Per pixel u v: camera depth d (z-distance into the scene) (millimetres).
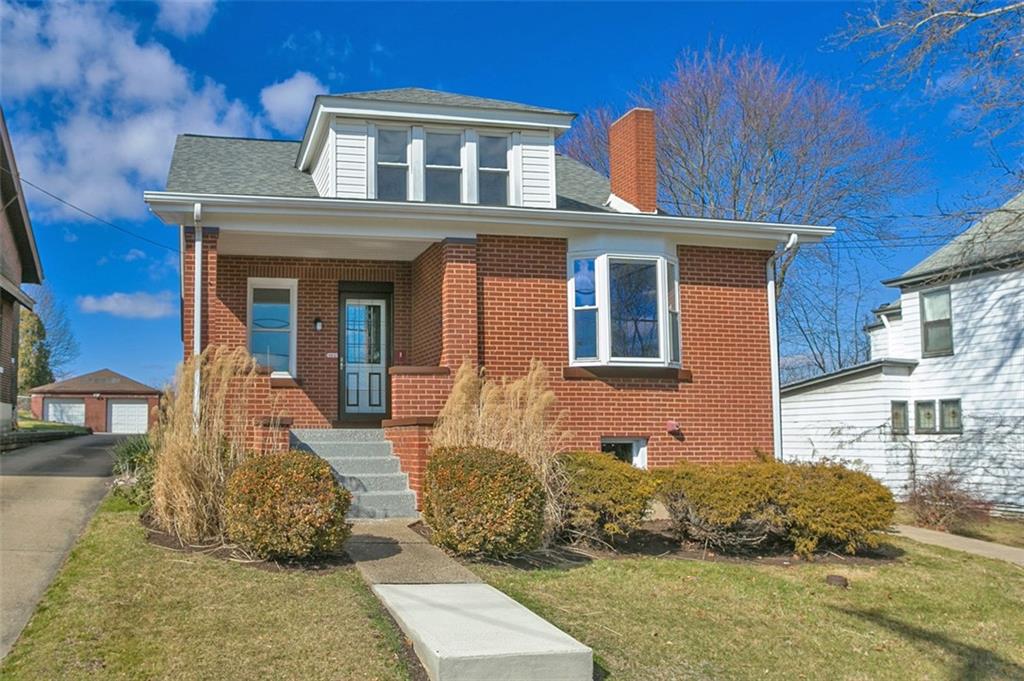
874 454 19359
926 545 11750
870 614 8047
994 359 18031
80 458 15031
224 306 13797
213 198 11336
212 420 8734
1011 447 17516
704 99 29750
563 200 15945
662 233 13391
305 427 14078
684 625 7117
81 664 5328
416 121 14203
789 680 6359
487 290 12914
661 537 10336
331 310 14438
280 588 6867
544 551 8930
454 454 8586
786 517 9719
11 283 22484
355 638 5918
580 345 13164
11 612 6160
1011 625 8203
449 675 5270
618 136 16281
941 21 14352
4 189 23578
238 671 5336
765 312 14156
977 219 16297
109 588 6621
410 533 9328
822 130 28328
